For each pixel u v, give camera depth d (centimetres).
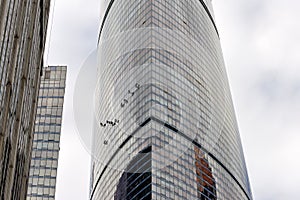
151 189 9906
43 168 11606
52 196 11206
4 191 3228
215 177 12362
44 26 5606
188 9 11881
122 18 7544
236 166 14450
